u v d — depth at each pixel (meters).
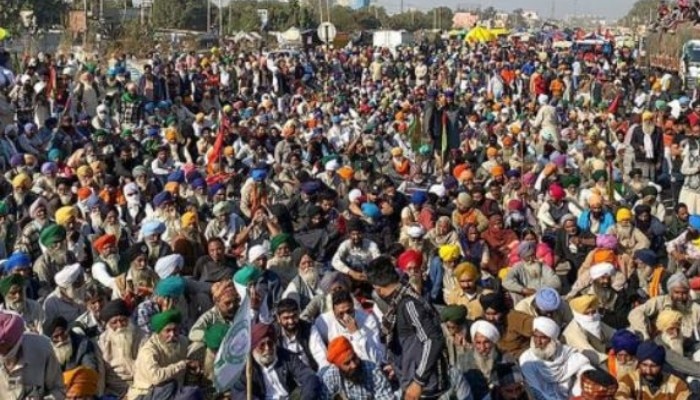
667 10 54.91
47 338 7.94
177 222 13.47
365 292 9.54
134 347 8.95
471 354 8.57
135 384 8.51
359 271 11.60
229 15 91.19
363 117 30.84
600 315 10.13
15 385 7.47
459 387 8.09
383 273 8.32
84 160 17.47
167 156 19.91
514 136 22.31
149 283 10.56
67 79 28.16
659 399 8.39
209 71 38.25
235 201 15.67
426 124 22.31
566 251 13.30
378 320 8.88
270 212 13.40
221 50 51.94
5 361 7.43
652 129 19.72
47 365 7.65
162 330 8.48
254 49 60.97
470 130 25.33
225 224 13.52
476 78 44.38
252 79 38.91
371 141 23.33
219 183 15.88
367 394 8.11
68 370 8.23
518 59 53.88
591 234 13.83
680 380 8.41
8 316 7.40
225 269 11.09
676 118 21.84
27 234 12.48
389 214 15.02
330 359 8.08
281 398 8.21
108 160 18.05
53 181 15.76
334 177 17.59
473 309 10.33
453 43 71.62
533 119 27.31
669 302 10.16
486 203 14.60
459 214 13.95
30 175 16.19
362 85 43.41
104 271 11.02
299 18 100.00
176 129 21.66
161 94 29.75
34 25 50.22
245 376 8.22
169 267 10.59
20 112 25.59
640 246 13.62
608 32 104.88
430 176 21.59
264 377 8.24
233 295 9.00
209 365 8.55
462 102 33.12
